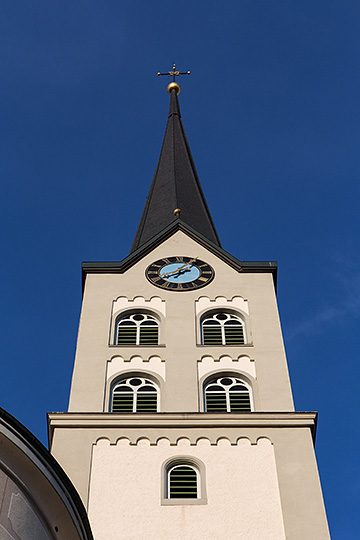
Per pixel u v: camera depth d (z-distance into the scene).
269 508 37.84
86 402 42.94
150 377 44.28
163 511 37.62
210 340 46.66
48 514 27.92
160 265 51.41
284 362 45.03
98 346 45.91
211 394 43.47
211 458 39.84
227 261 51.66
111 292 49.47
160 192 61.72
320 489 38.62
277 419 41.47
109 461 39.72
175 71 77.81
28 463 27.61
